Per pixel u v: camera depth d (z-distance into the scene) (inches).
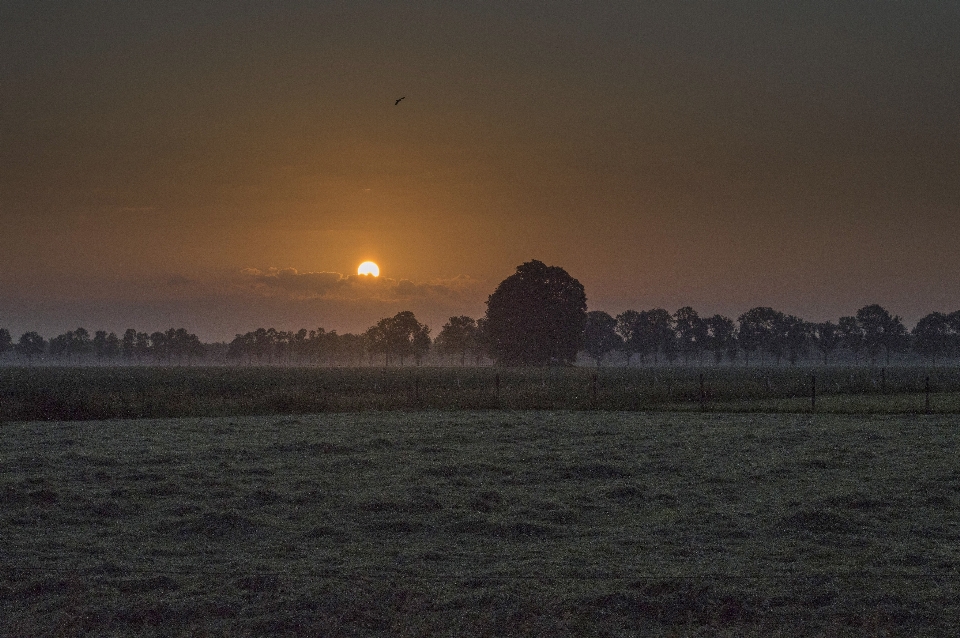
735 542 615.5
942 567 550.6
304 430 1221.1
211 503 726.5
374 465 910.4
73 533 633.6
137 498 745.0
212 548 596.7
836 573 535.8
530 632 455.5
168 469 874.8
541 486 811.4
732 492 781.3
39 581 512.7
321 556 576.4
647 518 690.8
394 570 542.6
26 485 781.3
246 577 518.3
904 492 771.4
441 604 483.8
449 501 740.0
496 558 573.3
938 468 886.4
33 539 613.3
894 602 485.7
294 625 456.8
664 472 879.7
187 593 497.0
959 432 1189.7
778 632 454.0
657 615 474.9
